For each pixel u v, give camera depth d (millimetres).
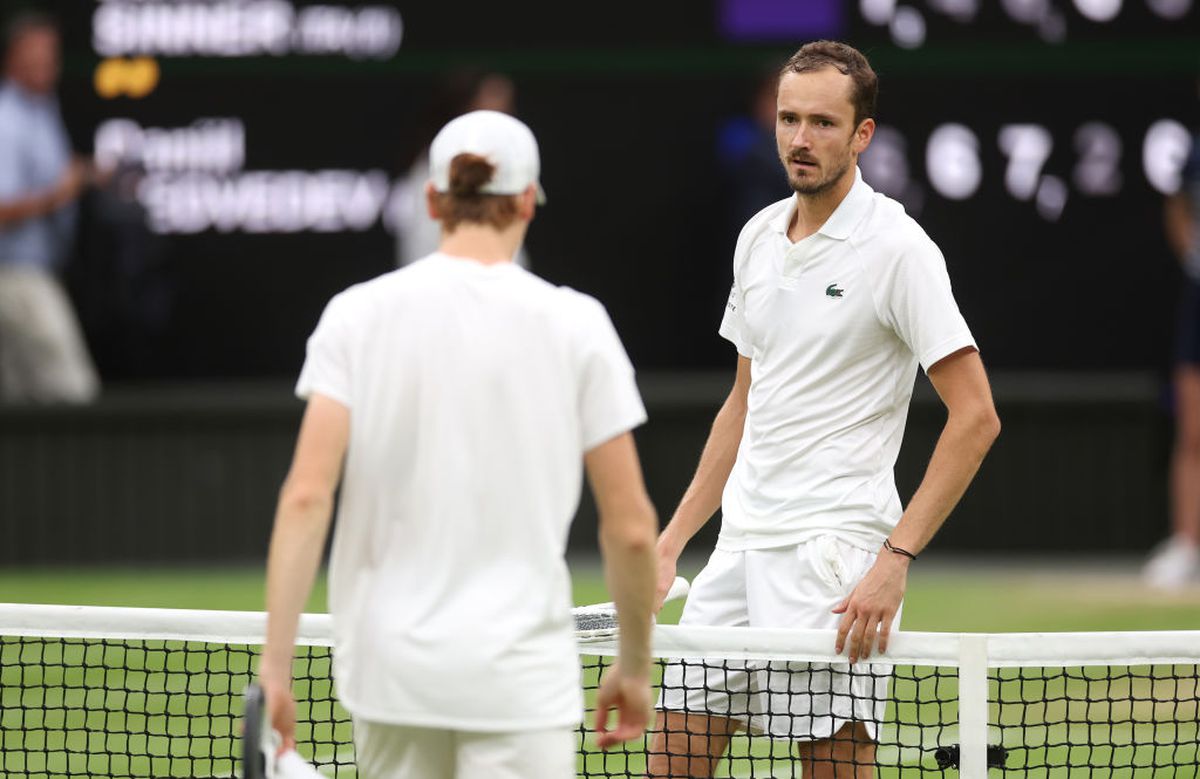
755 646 15727
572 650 12672
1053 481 40188
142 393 40750
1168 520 40219
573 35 40219
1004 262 40656
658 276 40594
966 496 40281
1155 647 16156
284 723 12281
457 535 12359
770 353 16297
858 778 16312
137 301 40500
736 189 39969
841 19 40281
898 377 16141
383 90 40062
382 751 12688
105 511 39781
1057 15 40250
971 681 15812
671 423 39562
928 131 40469
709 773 16812
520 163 12734
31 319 39719
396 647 12289
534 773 12312
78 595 35938
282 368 40656
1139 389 39906
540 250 40594
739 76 40281
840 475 16031
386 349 12453
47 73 39344
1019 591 36531
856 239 15805
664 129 40375
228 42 39906
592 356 12516
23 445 39594
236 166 40188
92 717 24625
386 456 12430
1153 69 40188
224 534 39938
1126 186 40469
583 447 12609
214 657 28609
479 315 12469
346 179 40156
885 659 15758
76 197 40312
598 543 40688
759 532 16281
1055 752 23156
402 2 40000
